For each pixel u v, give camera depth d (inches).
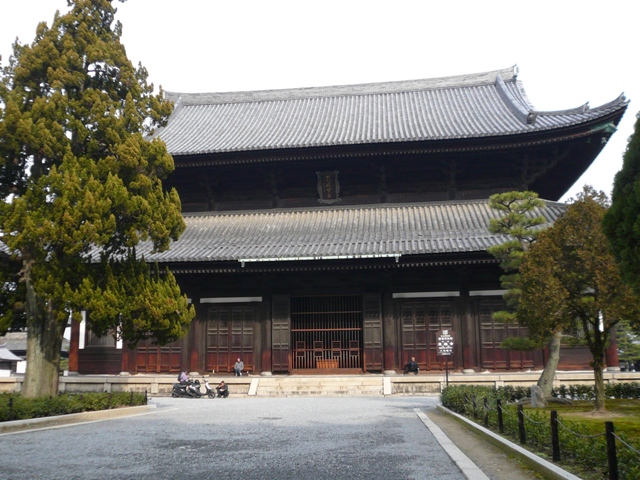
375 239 1392.7
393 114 1900.8
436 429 678.5
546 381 919.7
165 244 880.9
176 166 1553.9
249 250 1385.3
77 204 772.6
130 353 1472.7
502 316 970.1
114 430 698.2
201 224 1590.8
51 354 841.5
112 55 879.1
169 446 576.1
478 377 1257.4
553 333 804.6
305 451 543.2
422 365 1390.3
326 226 1507.1
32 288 835.4
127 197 814.5
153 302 825.5
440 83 2101.4
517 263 927.7
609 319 758.5
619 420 680.4
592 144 1450.5
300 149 1481.3
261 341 1449.3
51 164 850.1
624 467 382.3
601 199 763.4
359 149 1480.1
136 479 426.9
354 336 1466.5
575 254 731.4
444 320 1402.6
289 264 1374.3
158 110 932.0
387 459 499.2
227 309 1480.1
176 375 1438.2
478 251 1269.7
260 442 600.1
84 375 1473.9
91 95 848.9
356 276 1445.6
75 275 796.0
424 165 1550.2
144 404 979.9
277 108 2101.4
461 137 1423.5
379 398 1184.2
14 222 764.0
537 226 1382.9
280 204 1632.6
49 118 818.8
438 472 442.3
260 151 1487.5
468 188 1578.5
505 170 1552.7
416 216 1514.5
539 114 1524.4
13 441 609.9
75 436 647.1
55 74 830.5
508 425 590.6
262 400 1176.8
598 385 767.7
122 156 839.1
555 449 447.8
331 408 969.5
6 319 842.2
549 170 1544.0
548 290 729.0
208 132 1882.4
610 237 491.5
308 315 1487.5
